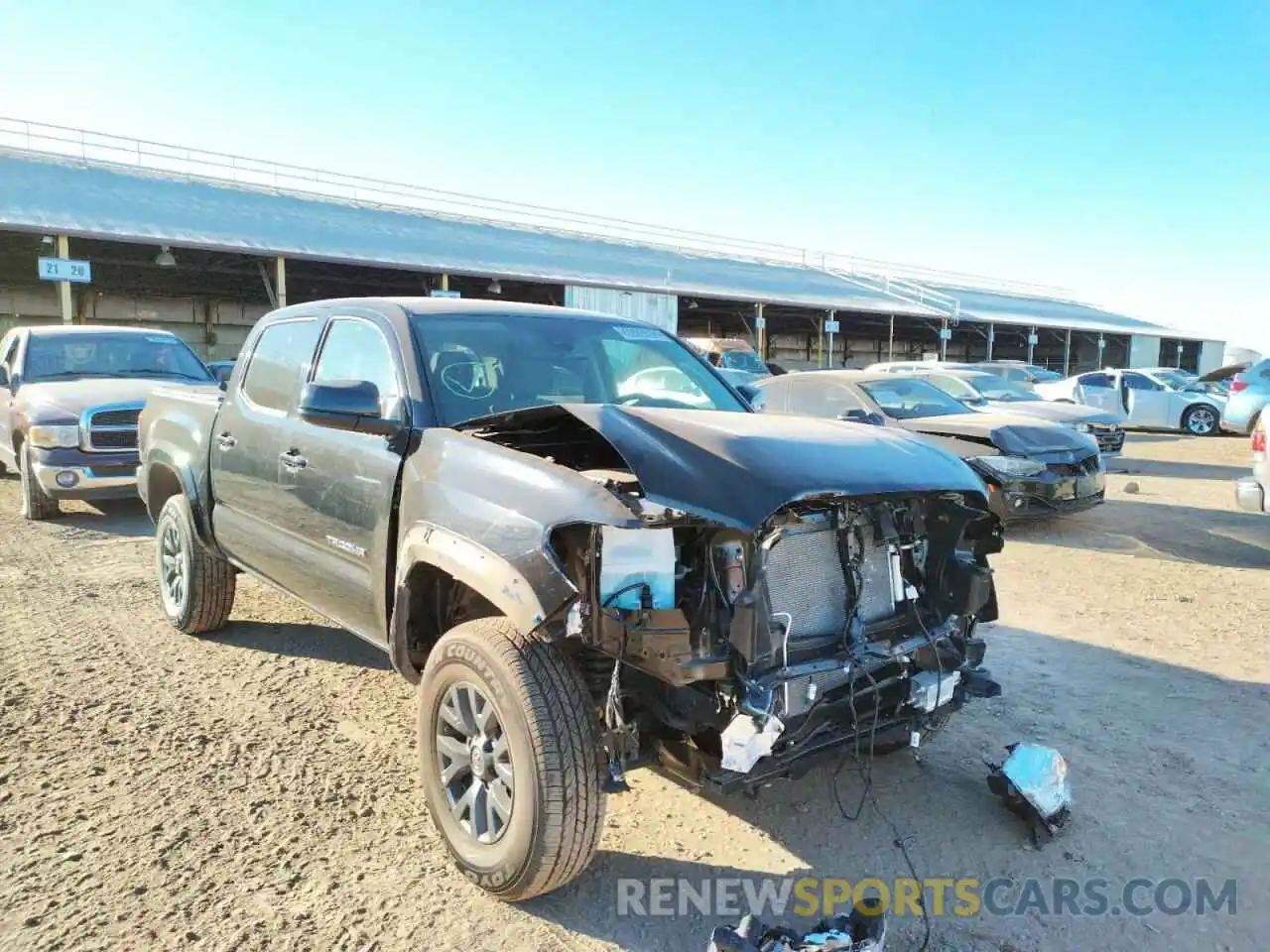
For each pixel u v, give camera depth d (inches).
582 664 121.3
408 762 154.9
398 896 116.5
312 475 156.8
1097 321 2133.4
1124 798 144.5
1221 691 190.5
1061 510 334.6
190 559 208.4
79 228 796.6
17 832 129.7
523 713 107.4
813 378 391.5
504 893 113.9
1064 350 2135.8
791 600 116.2
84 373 396.2
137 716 171.3
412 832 132.3
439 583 135.3
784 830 134.6
